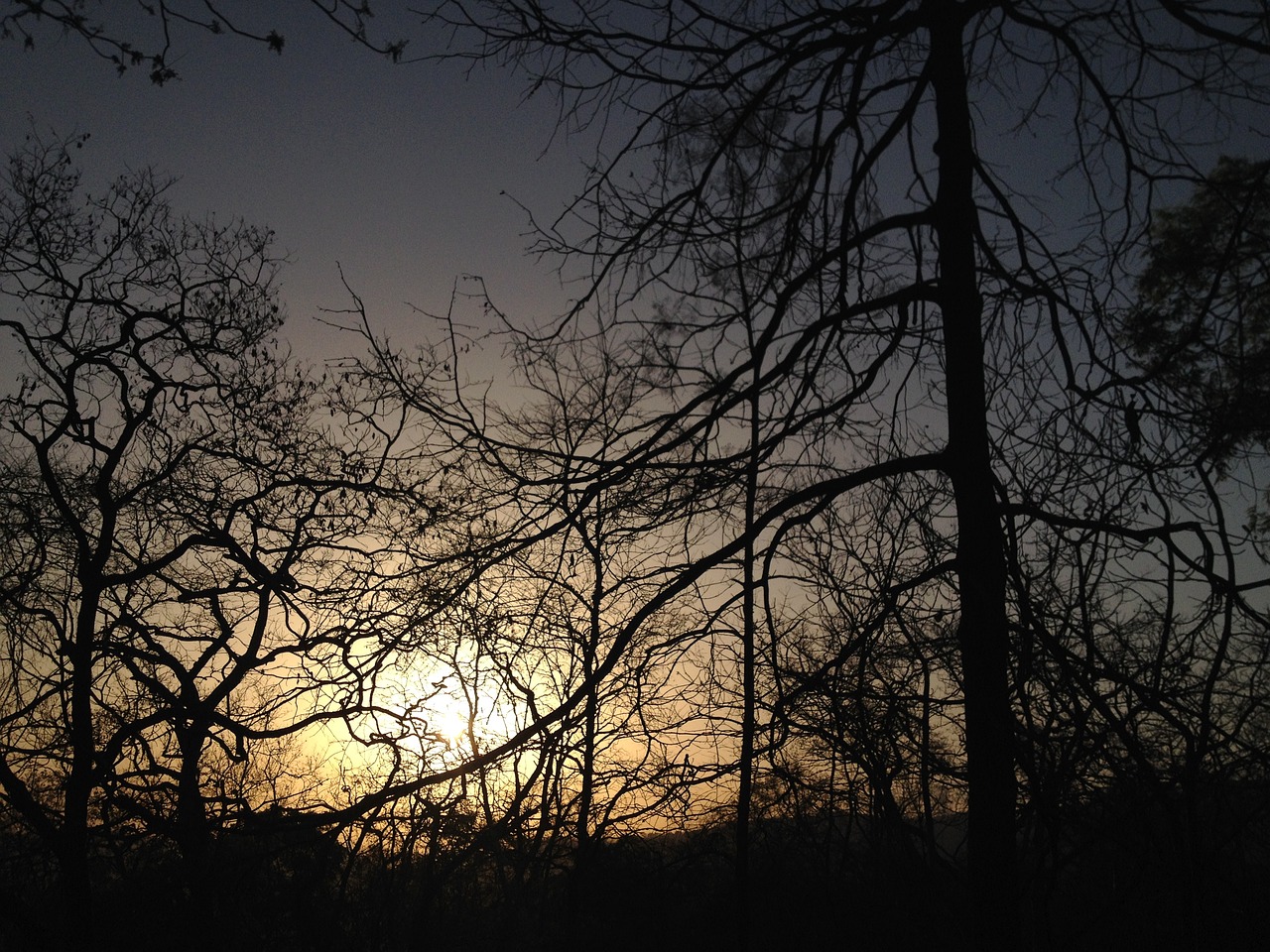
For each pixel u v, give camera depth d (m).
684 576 5.47
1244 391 5.54
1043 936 5.28
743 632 7.07
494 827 7.83
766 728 6.28
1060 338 5.94
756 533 5.53
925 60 6.66
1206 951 4.84
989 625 5.46
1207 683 5.07
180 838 8.62
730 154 6.48
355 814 5.23
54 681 12.84
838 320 5.60
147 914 10.97
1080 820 5.30
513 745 5.16
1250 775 5.69
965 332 5.73
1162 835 5.51
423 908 10.87
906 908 6.15
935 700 5.85
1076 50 5.97
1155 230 6.50
